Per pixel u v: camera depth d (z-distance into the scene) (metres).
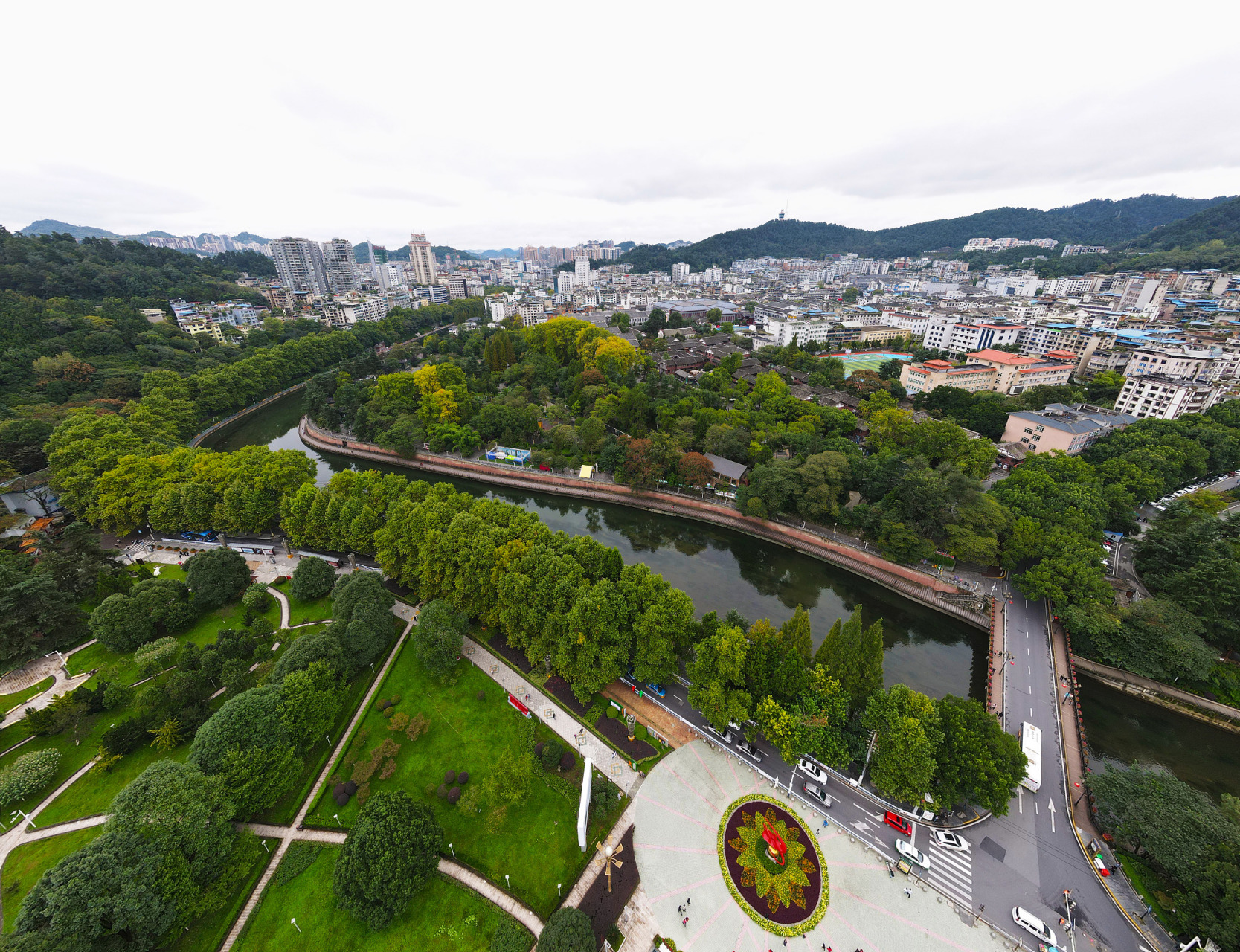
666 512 139.25
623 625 73.56
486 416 169.50
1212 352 195.25
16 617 75.31
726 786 62.44
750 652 66.56
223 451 179.00
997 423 165.88
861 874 54.00
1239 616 80.69
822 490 117.00
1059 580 89.94
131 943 42.09
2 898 49.09
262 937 47.59
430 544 86.38
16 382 164.50
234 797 51.59
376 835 47.38
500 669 78.75
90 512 111.81
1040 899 52.00
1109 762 71.31
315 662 66.56
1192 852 48.88
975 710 59.12
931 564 108.44
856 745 62.47
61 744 65.19
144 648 75.94
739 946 48.06
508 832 56.72
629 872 53.50
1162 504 127.81
